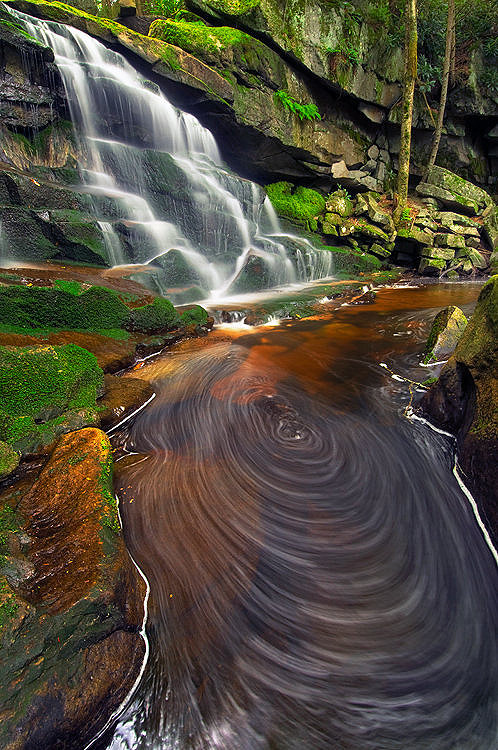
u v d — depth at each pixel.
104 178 8.86
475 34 15.66
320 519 3.04
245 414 4.50
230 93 11.00
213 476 3.44
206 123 11.73
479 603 2.45
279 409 4.63
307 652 2.13
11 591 1.83
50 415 3.61
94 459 3.01
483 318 3.49
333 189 15.61
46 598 1.91
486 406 3.15
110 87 8.98
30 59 7.48
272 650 2.13
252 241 11.08
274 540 2.82
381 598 2.45
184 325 6.63
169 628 2.19
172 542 2.73
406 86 13.07
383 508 3.16
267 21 11.29
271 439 4.05
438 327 6.02
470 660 2.14
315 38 12.28
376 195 15.87
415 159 17.20
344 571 2.62
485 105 16.39
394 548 2.80
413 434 4.09
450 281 13.24
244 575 2.53
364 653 2.15
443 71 14.97
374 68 13.98
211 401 4.76
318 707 1.92
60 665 1.72
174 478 3.38
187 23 11.29
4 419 3.28
